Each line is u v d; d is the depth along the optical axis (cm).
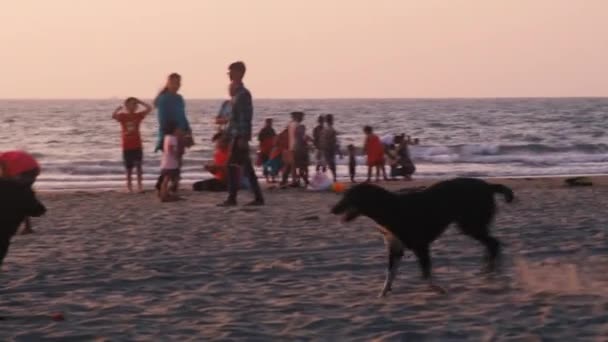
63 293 899
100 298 873
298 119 2186
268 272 1008
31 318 778
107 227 1387
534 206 1658
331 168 2408
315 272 1005
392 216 849
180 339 702
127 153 2030
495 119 9381
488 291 880
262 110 13525
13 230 824
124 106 2038
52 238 1277
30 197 833
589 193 1961
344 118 9912
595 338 686
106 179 2844
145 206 1689
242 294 885
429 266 876
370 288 909
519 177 2950
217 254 1128
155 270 1020
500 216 1493
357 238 1245
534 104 18188
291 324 748
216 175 2031
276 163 2255
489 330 713
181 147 1792
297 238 1251
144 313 801
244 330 726
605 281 928
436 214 871
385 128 7538
